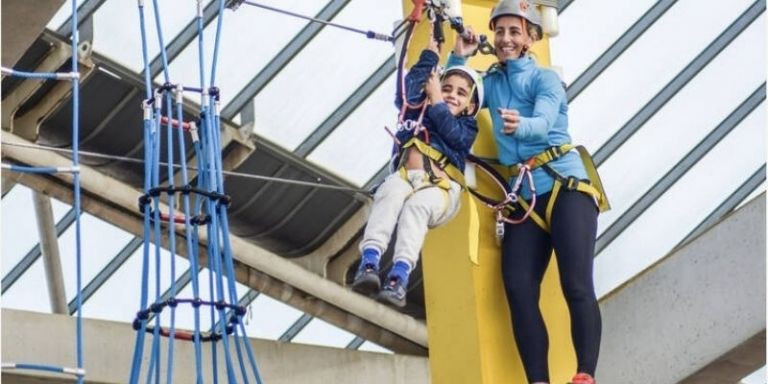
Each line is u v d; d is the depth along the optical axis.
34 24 9.60
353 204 12.68
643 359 10.58
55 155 11.54
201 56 7.68
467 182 8.34
